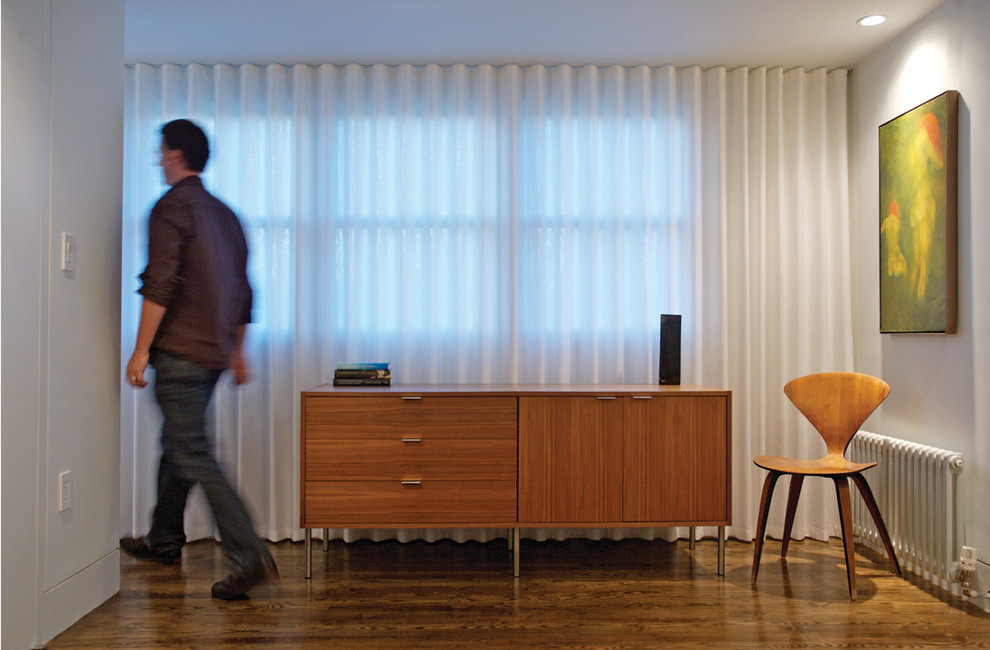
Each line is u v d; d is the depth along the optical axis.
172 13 2.78
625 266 3.38
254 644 2.09
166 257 2.32
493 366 3.31
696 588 2.60
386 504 2.73
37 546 2.05
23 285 2.00
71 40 2.24
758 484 3.30
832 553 3.06
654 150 3.38
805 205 3.34
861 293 3.31
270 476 3.22
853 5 2.71
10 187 1.95
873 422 3.21
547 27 2.93
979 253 2.49
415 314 3.32
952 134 2.61
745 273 3.30
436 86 3.31
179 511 2.80
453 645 2.09
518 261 3.32
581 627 2.23
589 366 3.31
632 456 2.77
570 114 3.34
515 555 2.74
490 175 3.33
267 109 3.28
